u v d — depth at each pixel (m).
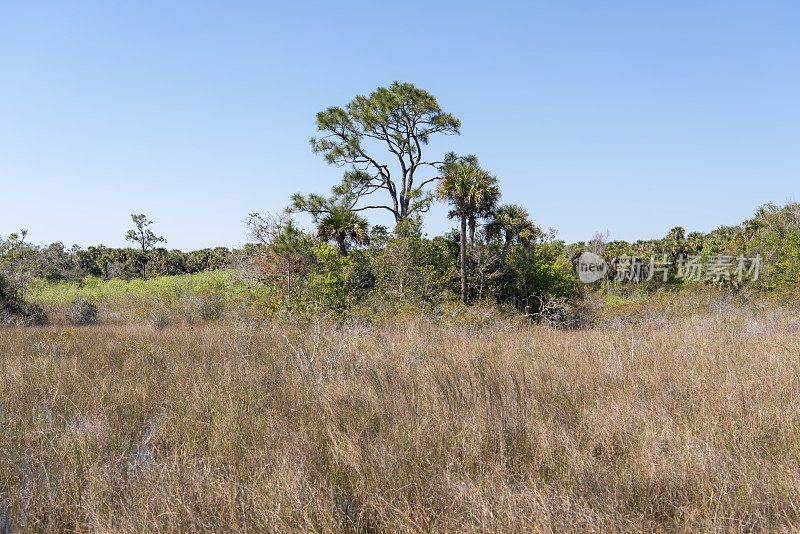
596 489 3.52
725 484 3.38
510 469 3.93
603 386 6.16
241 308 16.44
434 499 3.53
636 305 17.19
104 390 6.45
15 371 7.44
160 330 15.84
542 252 22.28
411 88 28.36
